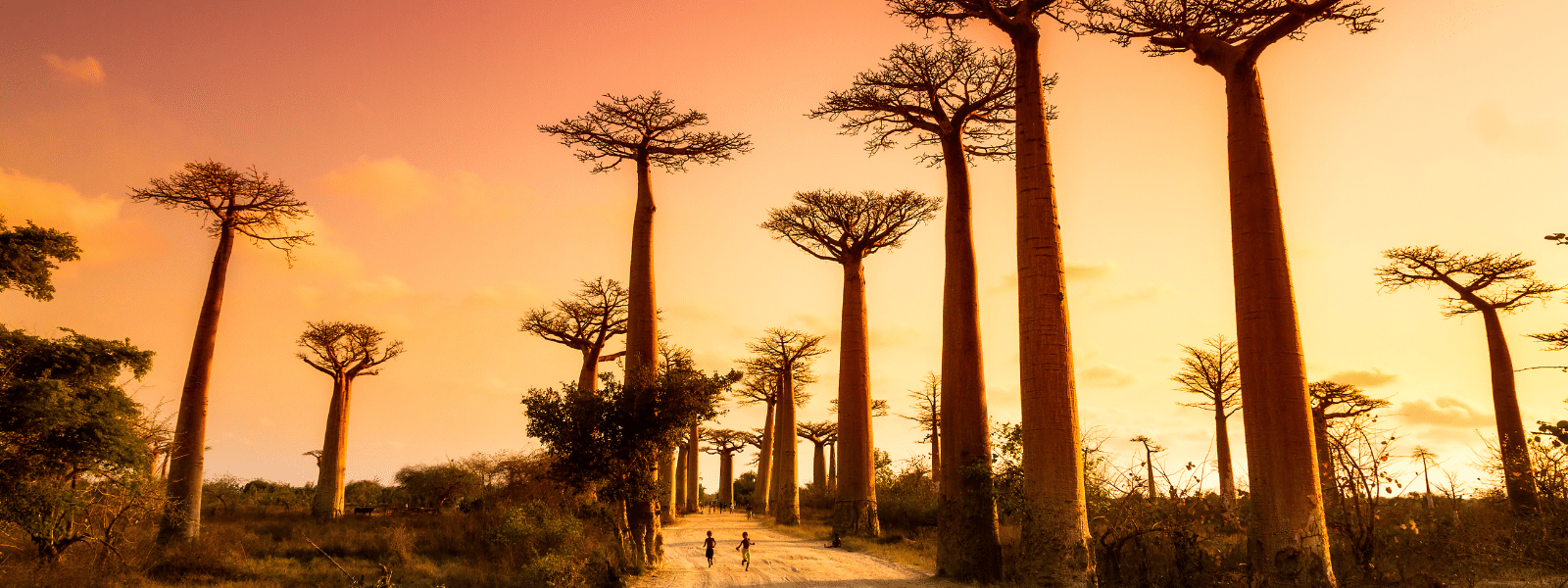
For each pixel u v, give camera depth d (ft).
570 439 57.31
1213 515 44.86
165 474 70.38
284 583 56.44
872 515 91.40
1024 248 47.09
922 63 60.95
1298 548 38.01
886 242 96.12
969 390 56.85
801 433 193.16
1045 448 44.11
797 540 88.74
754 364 135.13
